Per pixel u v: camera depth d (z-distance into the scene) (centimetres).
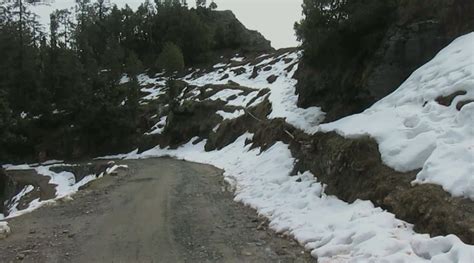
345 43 1439
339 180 966
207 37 6625
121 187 1593
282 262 686
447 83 936
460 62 979
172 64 4956
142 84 5981
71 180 3478
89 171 3331
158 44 7169
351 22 1361
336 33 1400
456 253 518
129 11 7650
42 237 901
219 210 1105
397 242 601
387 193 778
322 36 1410
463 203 615
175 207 1159
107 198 1349
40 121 5172
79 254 770
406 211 696
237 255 734
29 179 3578
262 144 2120
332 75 1622
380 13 1341
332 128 1172
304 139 1491
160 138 4250
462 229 575
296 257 703
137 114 4812
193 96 4500
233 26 7250
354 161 936
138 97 5169
